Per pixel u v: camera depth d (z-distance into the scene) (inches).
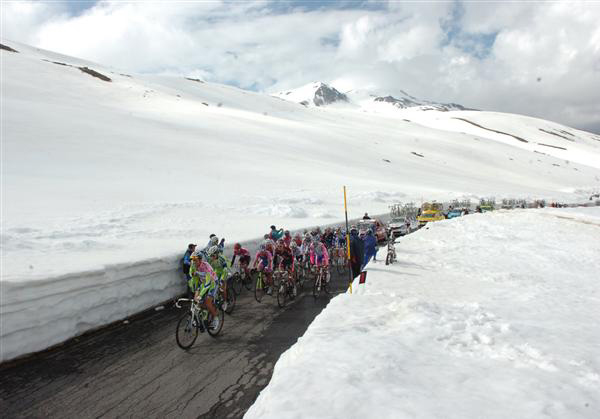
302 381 167.3
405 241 735.7
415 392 154.7
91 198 975.0
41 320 257.4
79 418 177.0
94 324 305.4
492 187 3203.7
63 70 3560.5
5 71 2785.4
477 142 5644.7
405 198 1895.9
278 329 308.2
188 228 732.0
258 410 151.5
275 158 2252.7
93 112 2265.0
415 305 288.8
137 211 864.9
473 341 217.5
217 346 270.7
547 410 138.3
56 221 678.5
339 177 2138.3
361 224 803.4
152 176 1425.9
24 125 1620.3
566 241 727.7
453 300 321.7
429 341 219.5
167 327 313.9
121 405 188.7
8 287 236.2
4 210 737.0
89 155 1502.2
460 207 1747.0
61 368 232.1
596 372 172.7
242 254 468.1
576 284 394.9
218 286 308.3
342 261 594.9
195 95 5187.0
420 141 4714.6
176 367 234.1
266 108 5541.3
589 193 3774.6
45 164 1269.7
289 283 414.3
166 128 2332.7
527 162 5039.4
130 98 3275.1
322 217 1144.2
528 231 869.2
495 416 134.5
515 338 218.5
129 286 345.7
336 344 212.4
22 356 245.6
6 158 1227.2
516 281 398.9
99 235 597.6
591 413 137.1
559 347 204.5
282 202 1314.0
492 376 171.3
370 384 162.4
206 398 195.6
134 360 244.8
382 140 4254.4
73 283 281.4
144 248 484.4
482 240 729.6
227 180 1604.3
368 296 334.6
